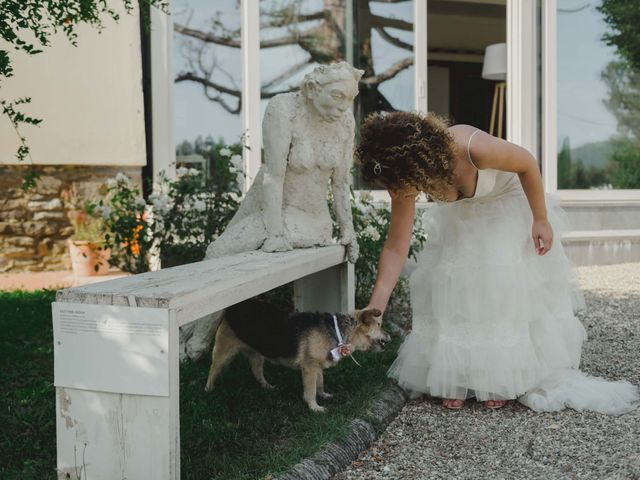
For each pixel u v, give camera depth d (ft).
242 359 13.62
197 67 23.98
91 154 22.75
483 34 38.70
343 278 13.17
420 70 26.48
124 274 22.75
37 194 22.91
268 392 11.62
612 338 15.70
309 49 25.43
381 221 17.80
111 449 7.43
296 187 12.21
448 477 8.55
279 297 15.98
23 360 13.21
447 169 9.21
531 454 9.22
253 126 24.50
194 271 9.12
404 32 26.30
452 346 10.89
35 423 9.69
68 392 7.48
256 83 24.41
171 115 23.57
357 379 12.09
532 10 26.32
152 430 7.27
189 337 13.23
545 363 11.13
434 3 34.27
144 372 7.19
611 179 28.22
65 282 21.25
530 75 26.50
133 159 23.03
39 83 22.13
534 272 11.01
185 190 17.10
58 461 7.59
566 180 27.66
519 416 10.70
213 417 10.12
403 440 9.82
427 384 11.20
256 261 10.19
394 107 26.43
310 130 11.89
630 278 24.20
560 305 11.49
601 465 8.76
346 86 11.10
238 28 24.27
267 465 8.23
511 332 10.74
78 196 23.18
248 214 12.86
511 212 11.00
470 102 40.63
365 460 9.07
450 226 11.10
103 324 7.27
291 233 12.00
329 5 25.50
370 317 10.77
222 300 8.25
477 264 10.73
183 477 7.98
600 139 27.96
